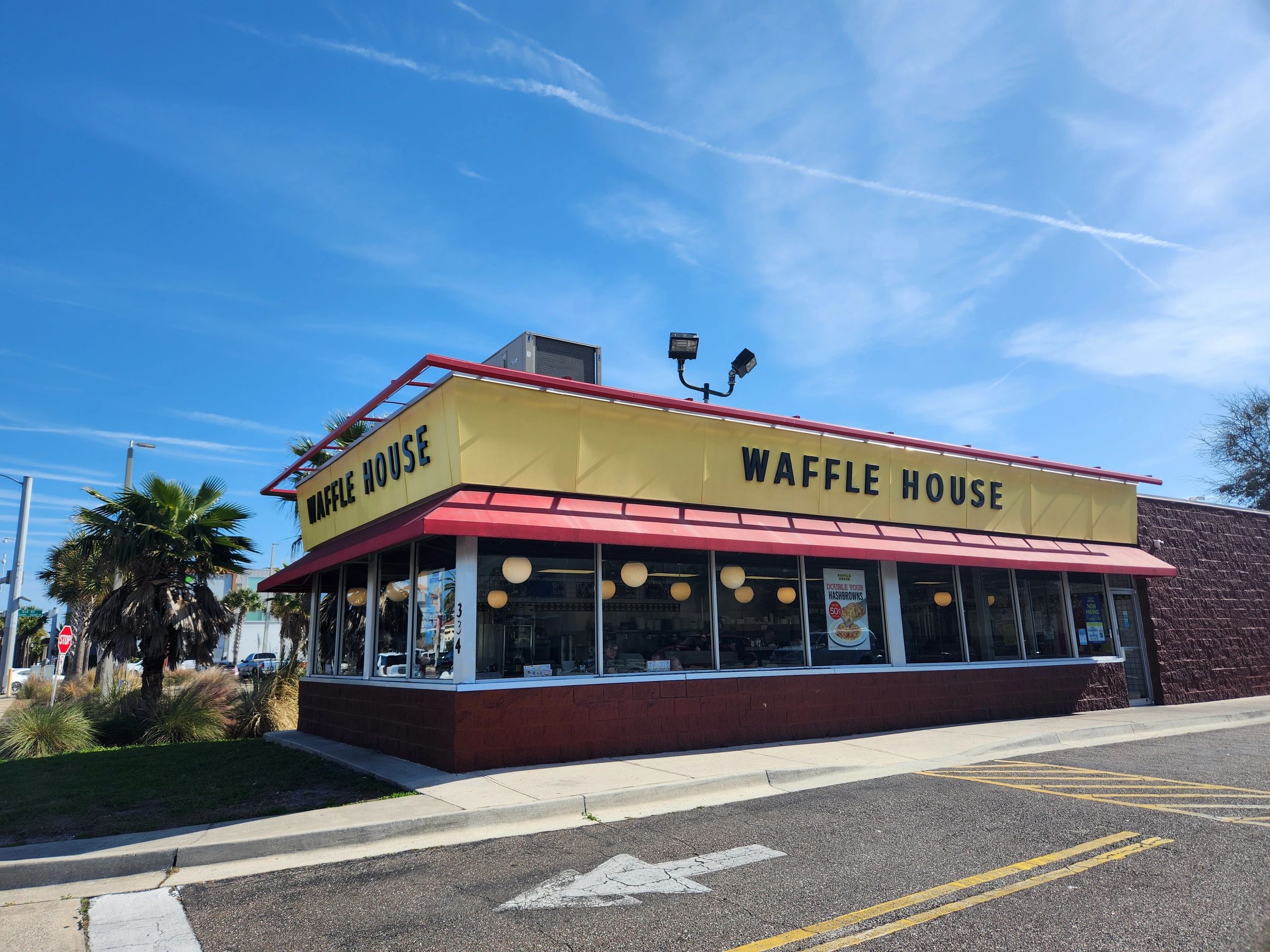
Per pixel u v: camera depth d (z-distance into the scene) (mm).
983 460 15000
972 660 14266
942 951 4395
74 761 12484
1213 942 4375
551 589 10578
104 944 4930
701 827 7223
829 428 12953
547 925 4984
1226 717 14508
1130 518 17344
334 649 13984
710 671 11414
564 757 9992
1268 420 36875
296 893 5758
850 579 13195
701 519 11594
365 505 12781
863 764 9836
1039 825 6961
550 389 10625
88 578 29438
